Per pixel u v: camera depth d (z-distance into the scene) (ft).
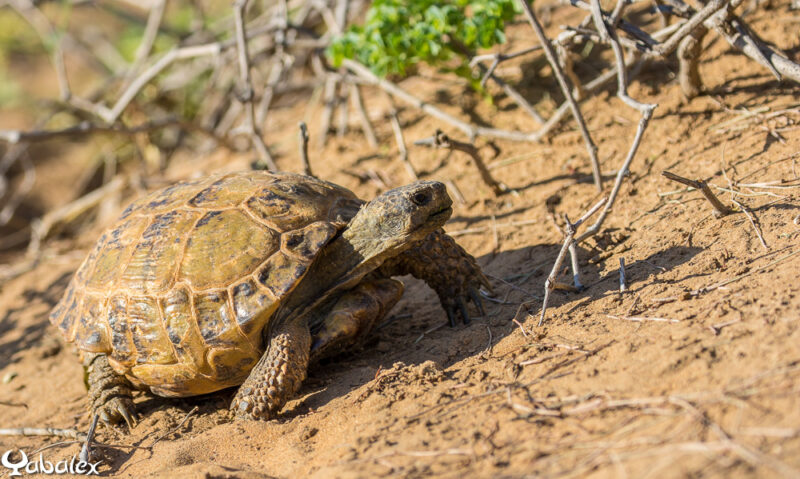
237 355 14.60
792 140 17.69
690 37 19.42
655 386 11.03
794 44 21.44
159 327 14.88
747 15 23.56
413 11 23.18
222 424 14.94
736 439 9.30
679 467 9.13
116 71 42.11
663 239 16.35
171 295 14.79
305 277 15.30
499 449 10.82
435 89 27.20
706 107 20.63
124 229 16.63
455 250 16.58
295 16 35.32
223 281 14.60
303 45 28.02
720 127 19.65
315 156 27.04
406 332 17.21
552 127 21.52
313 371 15.98
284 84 32.35
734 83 21.16
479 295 16.92
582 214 19.07
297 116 32.96
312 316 15.39
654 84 22.66
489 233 20.27
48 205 47.57
